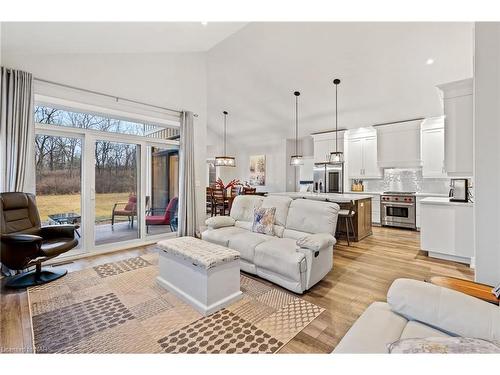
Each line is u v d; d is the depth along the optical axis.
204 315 2.13
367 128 6.48
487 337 1.04
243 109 7.35
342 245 4.41
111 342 1.78
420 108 5.38
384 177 6.68
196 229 4.98
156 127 4.69
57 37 2.82
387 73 4.68
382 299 2.44
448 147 3.13
